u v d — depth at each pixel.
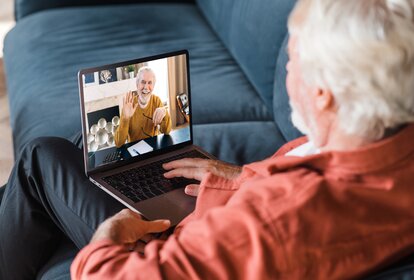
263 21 2.21
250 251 0.97
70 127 2.04
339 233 0.98
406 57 0.94
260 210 0.98
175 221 1.42
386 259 1.01
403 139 1.00
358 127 0.98
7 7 4.21
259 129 2.03
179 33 2.71
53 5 2.97
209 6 2.84
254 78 2.27
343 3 0.96
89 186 1.50
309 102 1.04
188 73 1.64
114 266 1.06
